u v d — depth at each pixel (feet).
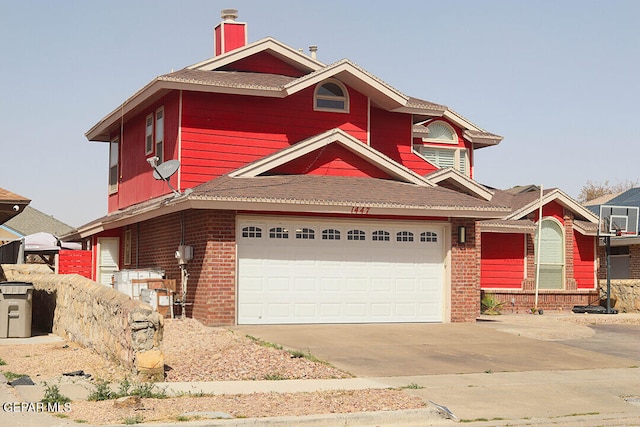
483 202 68.44
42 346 53.01
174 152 70.13
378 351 51.19
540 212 95.40
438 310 68.13
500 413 34.88
